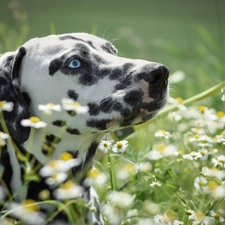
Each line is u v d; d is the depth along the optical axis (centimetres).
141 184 556
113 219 470
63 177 415
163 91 441
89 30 1395
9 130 454
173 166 547
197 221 441
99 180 439
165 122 675
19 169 458
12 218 446
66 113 452
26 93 461
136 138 648
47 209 453
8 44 740
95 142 473
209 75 818
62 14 1756
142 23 1700
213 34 1460
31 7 1553
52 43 464
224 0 2017
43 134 459
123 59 460
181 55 916
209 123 568
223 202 482
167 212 486
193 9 2016
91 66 455
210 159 536
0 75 458
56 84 454
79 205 448
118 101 440
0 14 1102
